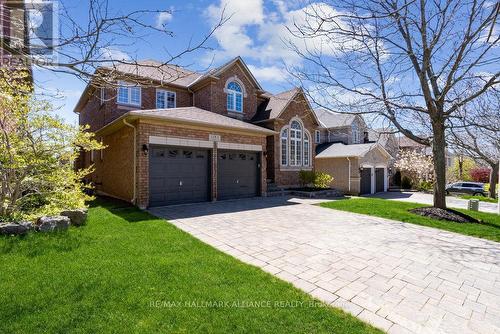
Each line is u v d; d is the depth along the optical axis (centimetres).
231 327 276
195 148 1122
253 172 1355
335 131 2462
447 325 297
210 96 1582
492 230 750
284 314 302
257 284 373
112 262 426
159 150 1016
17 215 624
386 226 770
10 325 268
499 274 440
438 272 443
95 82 348
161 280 371
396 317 309
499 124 955
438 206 996
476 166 3084
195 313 297
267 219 826
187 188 1097
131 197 1020
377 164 2272
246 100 1769
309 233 668
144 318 286
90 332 262
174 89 1634
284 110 1695
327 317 301
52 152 668
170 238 574
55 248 474
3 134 594
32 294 323
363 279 409
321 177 1698
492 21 610
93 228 628
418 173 2678
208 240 591
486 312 325
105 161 1393
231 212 933
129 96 1453
